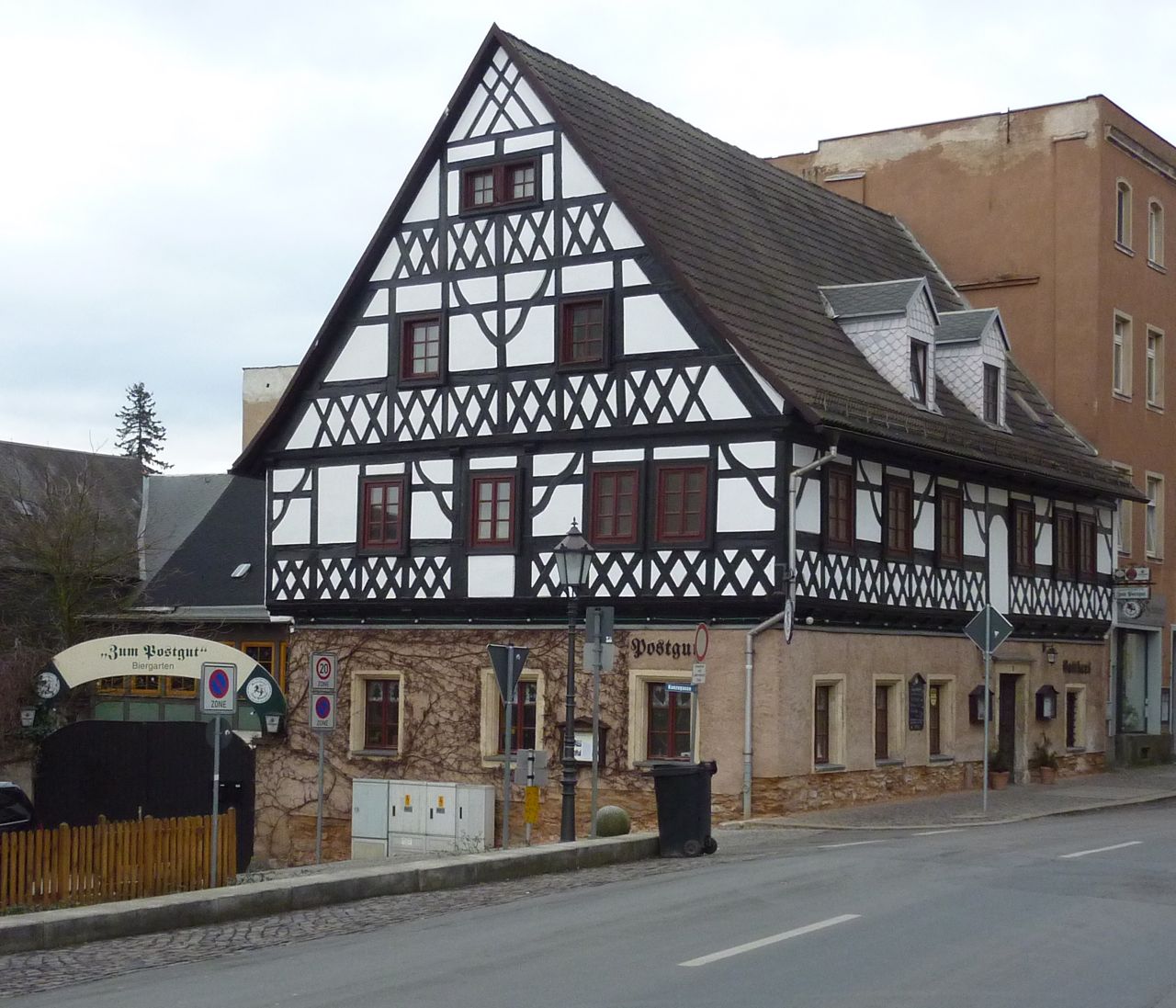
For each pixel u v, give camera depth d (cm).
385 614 2914
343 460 2983
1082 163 3641
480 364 2822
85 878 1552
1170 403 3969
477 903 1473
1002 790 2981
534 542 2733
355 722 2933
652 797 2578
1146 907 1339
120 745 2566
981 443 2961
